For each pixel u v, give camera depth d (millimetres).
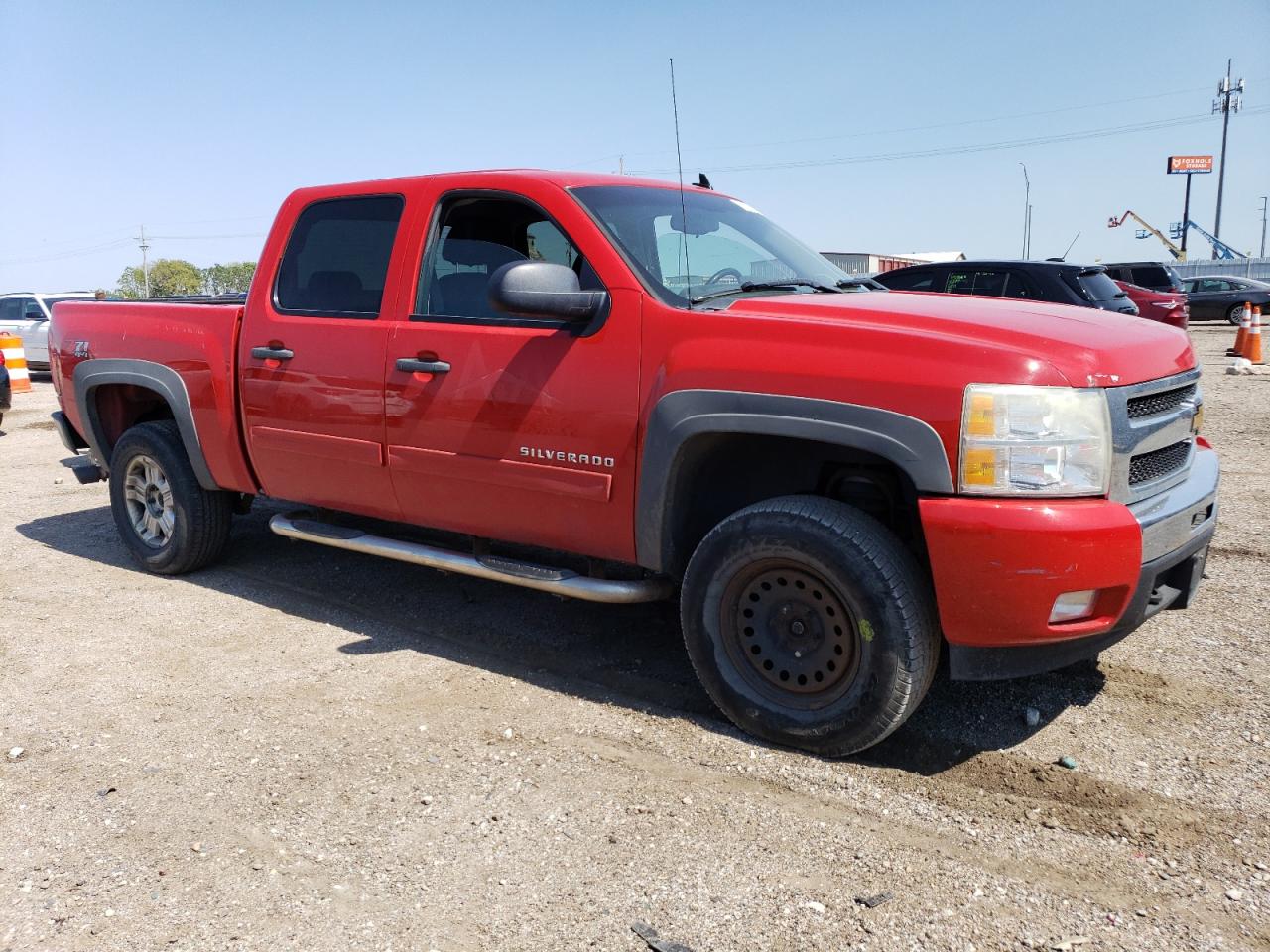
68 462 9117
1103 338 3072
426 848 2729
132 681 3930
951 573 2855
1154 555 2979
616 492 3461
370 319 4137
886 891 2484
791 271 4125
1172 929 2324
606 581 3650
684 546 3529
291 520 4770
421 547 4219
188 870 2652
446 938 2350
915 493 3090
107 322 5305
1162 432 3141
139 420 5707
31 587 5203
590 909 2439
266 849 2742
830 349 3020
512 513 3793
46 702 3746
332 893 2537
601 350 3469
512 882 2564
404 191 4148
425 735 3414
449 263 3982
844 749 3143
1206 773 3051
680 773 3115
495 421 3717
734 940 2309
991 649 2953
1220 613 4398
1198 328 25453
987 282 10445
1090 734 3330
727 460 3533
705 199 4383
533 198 3760
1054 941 2285
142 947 2344
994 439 2793
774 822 2812
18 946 2350
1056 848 2666
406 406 3975
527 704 3652
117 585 5219
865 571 2965
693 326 3293
